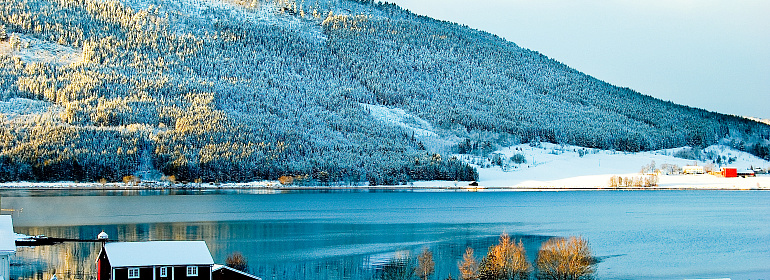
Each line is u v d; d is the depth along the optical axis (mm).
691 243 186875
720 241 190875
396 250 172500
